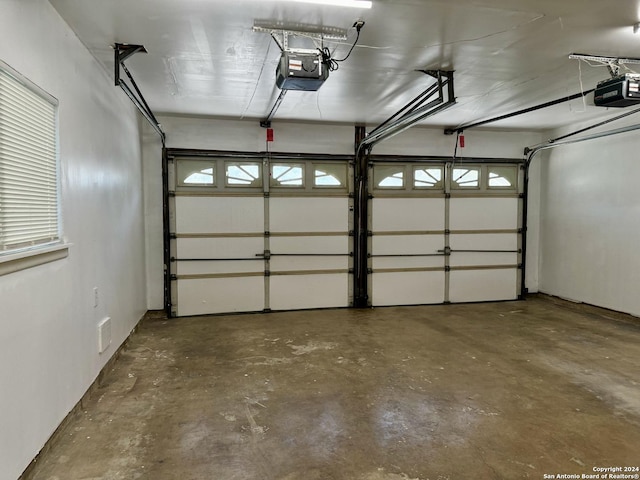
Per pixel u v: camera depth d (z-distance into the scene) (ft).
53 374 7.25
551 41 9.44
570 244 18.56
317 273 18.28
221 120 17.07
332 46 9.66
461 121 17.71
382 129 15.10
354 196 18.44
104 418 8.29
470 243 19.62
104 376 10.30
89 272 9.32
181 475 6.49
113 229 11.48
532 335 14.14
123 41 9.20
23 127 6.39
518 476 6.48
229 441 7.47
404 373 10.71
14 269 5.94
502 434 7.72
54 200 7.55
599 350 12.51
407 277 19.07
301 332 14.57
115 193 11.81
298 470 6.63
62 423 7.61
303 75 8.60
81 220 8.86
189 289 17.08
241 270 17.53
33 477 6.39
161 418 8.30
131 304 13.71
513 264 20.10
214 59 10.40
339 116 16.57
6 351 5.72
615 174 16.22
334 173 18.25
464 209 19.49
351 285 18.62
